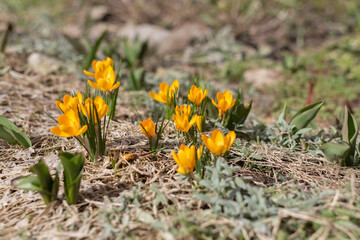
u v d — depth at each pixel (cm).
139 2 883
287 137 284
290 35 760
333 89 507
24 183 191
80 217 193
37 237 182
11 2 845
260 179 232
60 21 782
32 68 446
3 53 475
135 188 203
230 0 827
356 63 607
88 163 241
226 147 201
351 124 260
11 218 201
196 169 211
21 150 263
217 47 658
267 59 634
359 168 256
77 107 214
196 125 248
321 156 268
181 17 838
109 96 286
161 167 237
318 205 196
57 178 201
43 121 319
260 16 839
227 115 283
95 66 272
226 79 538
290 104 462
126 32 743
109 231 177
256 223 176
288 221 183
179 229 180
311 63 610
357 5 901
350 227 175
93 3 878
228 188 201
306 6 895
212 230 177
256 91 505
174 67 562
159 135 246
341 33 775
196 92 250
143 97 390
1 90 371
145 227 183
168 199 205
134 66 514
